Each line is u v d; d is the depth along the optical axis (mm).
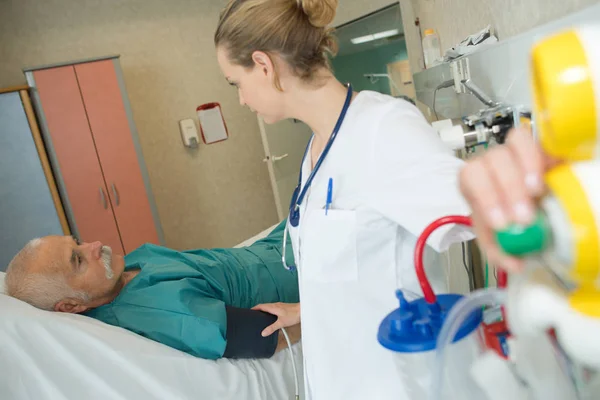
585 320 312
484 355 541
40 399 1495
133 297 1734
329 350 1102
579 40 281
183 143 4602
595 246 270
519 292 382
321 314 1099
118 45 4270
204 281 1819
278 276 2064
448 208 783
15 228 3477
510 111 958
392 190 895
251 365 1639
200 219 4711
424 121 946
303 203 1140
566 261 290
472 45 1569
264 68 1037
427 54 2625
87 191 3723
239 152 4926
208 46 4723
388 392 1056
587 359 319
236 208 4926
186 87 4609
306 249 1087
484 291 517
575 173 286
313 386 1160
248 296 1968
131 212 3885
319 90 1071
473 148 1375
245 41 1014
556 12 1022
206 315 1584
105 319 1732
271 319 1650
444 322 552
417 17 3451
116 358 1523
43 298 1742
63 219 3594
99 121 3736
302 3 992
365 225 1016
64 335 1525
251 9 1001
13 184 3445
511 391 495
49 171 3539
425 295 629
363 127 985
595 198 271
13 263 1806
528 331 375
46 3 3973
